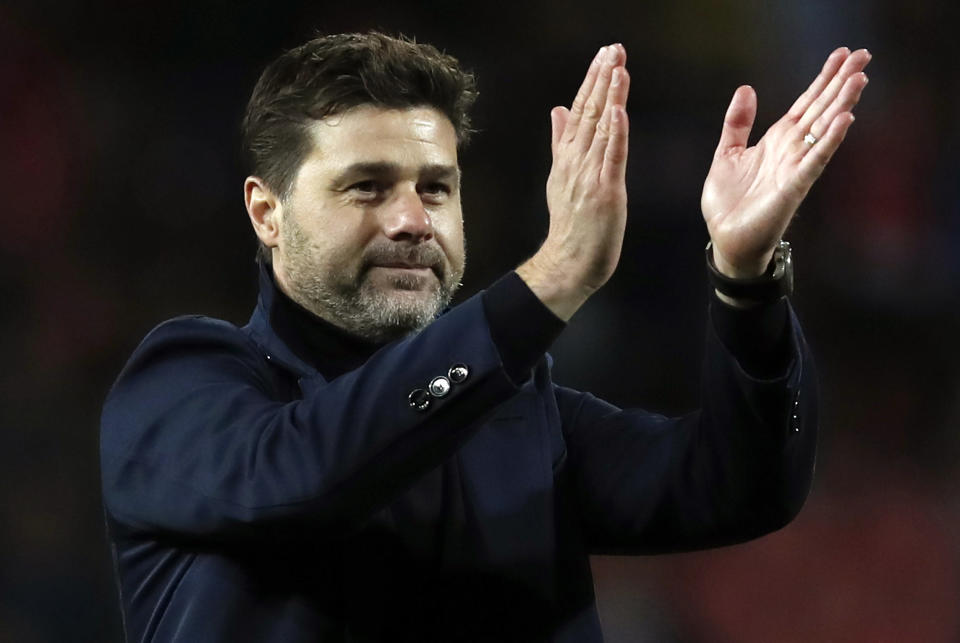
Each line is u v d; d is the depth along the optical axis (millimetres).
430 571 6578
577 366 21625
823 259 23094
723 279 6398
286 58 6969
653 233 22500
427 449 5969
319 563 6434
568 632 6758
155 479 6406
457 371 5941
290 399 6816
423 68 6742
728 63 23422
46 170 21938
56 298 21531
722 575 19078
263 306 7082
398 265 6652
